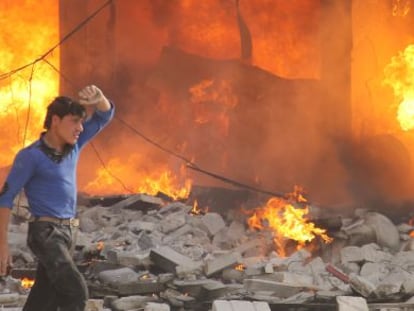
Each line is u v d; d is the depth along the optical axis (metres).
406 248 37.09
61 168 19.83
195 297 29.44
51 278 19.50
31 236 19.75
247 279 30.17
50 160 19.69
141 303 29.11
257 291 29.70
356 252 34.28
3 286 29.12
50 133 19.97
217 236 38.41
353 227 36.94
